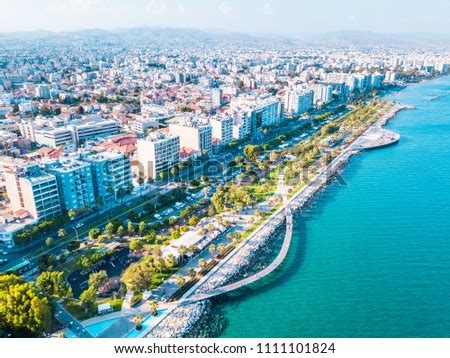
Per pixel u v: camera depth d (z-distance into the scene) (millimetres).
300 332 158125
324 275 194625
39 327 141125
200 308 167750
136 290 171750
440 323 162250
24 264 190500
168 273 188875
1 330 137875
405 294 180125
